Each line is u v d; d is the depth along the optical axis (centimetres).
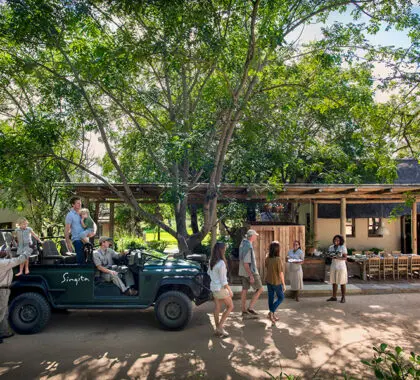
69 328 800
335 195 1401
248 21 1069
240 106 1009
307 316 884
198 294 801
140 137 1116
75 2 857
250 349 676
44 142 918
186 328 796
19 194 1094
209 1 841
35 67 993
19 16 839
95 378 560
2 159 902
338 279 1012
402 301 1030
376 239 1848
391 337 740
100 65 915
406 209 1725
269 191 1191
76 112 1055
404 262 1298
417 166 1795
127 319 866
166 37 883
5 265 692
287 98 1189
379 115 926
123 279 813
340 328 794
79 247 805
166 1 780
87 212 830
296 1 1006
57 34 916
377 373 307
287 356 644
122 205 2289
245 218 1670
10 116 1270
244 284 885
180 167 1366
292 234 1255
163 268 803
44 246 816
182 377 564
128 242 1866
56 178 1285
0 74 1045
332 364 611
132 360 627
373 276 1312
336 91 1028
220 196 1215
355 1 909
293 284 1027
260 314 902
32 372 580
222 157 1141
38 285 768
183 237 1138
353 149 1466
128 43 937
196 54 923
